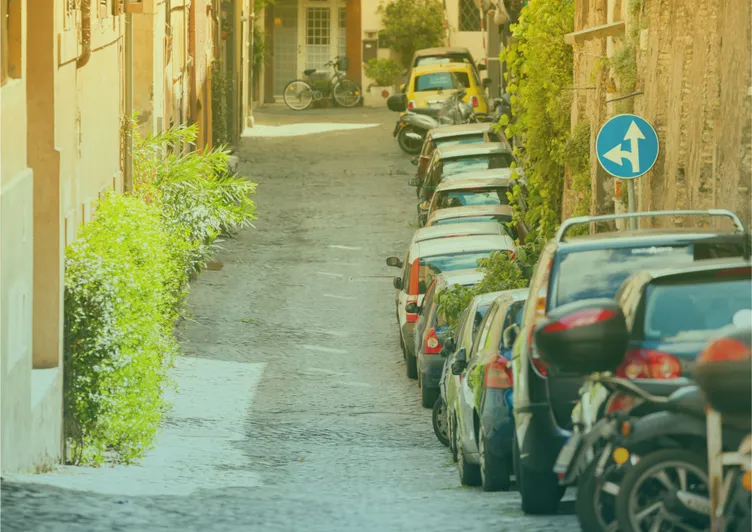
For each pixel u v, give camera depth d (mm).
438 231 54688
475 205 60469
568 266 20156
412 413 44531
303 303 62719
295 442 39250
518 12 87000
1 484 21906
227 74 109375
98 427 31641
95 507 20484
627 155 35719
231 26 113125
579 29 55406
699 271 17828
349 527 19250
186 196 55031
